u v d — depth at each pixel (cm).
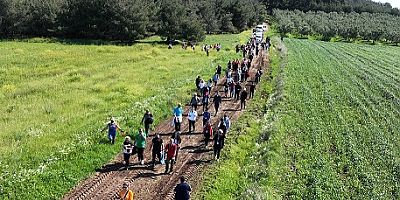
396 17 19525
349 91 5906
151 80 5419
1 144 3019
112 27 10056
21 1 10088
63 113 3862
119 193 2328
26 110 3897
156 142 2859
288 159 3231
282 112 4506
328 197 2633
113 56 7306
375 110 4978
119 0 10125
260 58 8138
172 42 10494
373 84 6550
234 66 6150
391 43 15088
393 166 3241
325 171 3033
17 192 2338
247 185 2719
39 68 5903
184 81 5397
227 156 3172
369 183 2905
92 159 2864
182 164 2992
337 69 7838
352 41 15362
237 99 4938
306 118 4409
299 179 2881
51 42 9150
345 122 4356
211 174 2842
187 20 10581
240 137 3600
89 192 2481
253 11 17012
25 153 2872
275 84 5947
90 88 4812
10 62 6209
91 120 3641
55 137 3194
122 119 3681
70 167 2706
